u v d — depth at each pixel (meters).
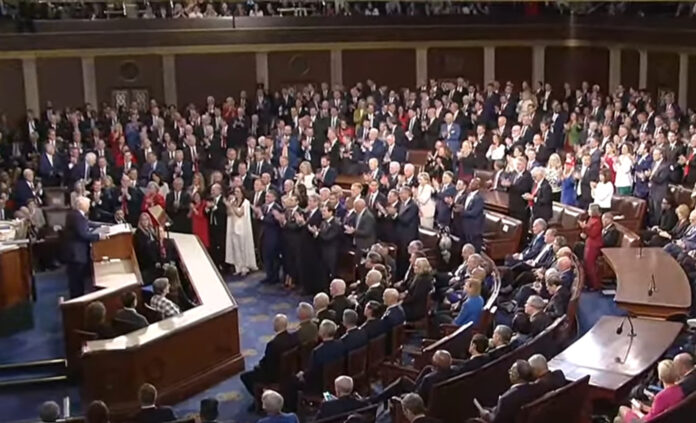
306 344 13.47
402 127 27.27
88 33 29.06
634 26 29.78
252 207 21.03
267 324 17.58
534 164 21.84
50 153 24.19
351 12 32.03
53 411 10.98
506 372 11.87
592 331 13.16
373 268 15.88
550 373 10.87
